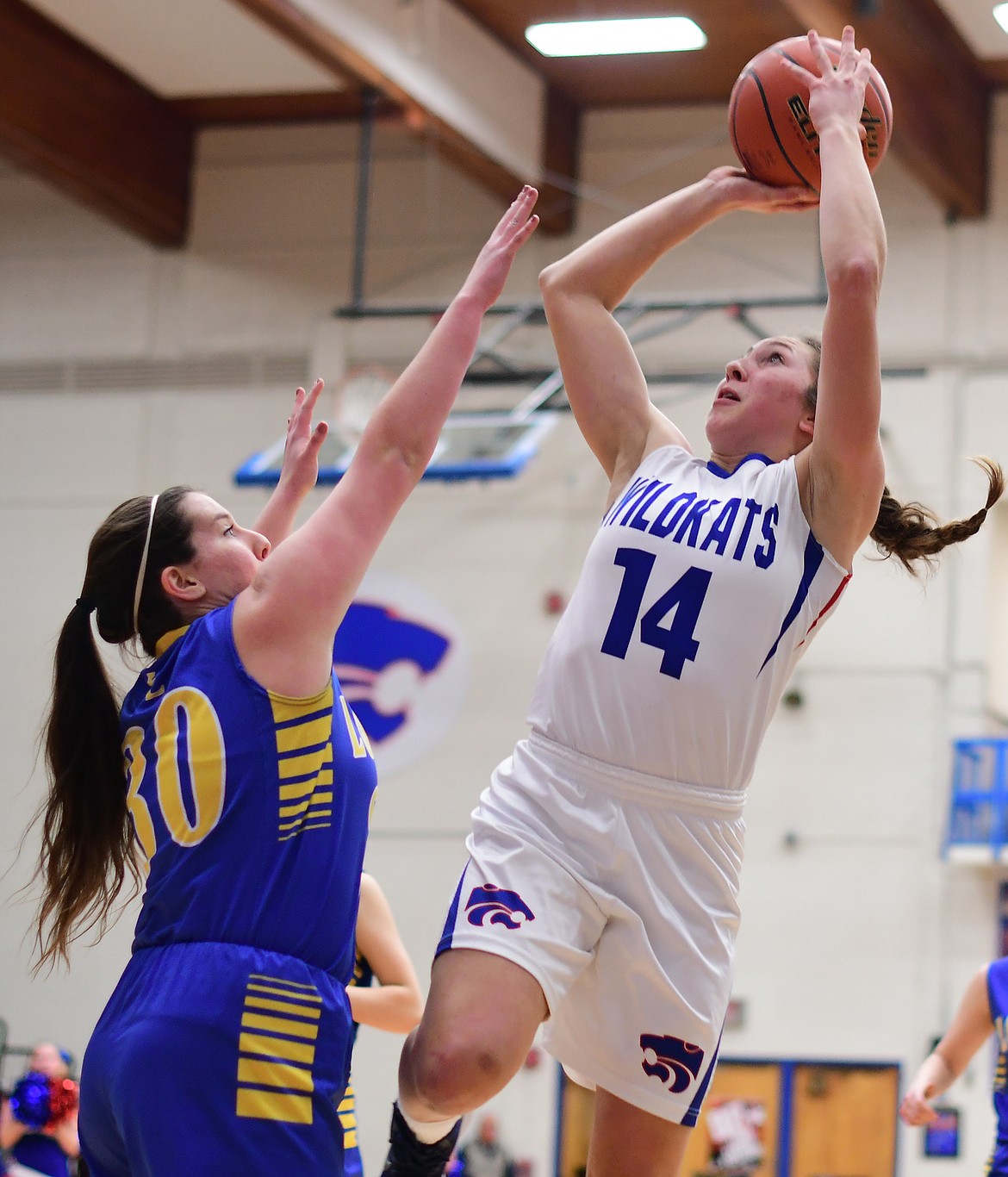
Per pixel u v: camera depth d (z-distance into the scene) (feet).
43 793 47.96
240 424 49.80
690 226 12.31
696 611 10.43
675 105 48.34
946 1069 17.87
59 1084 22.54
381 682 46.03
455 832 44.75
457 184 49.90
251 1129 8.59
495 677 45.44
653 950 10.39
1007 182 45.60
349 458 44.16
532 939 10.03
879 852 42.32
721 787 10.62
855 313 10.16
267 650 9.25
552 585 45.75
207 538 10.16
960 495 43.86
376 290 49.75
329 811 9.31
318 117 51.03
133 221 50.01
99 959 45.16
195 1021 8.66
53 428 51.08
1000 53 43.29
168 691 9.46
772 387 11.44
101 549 10.18
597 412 12.15
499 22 43.80
